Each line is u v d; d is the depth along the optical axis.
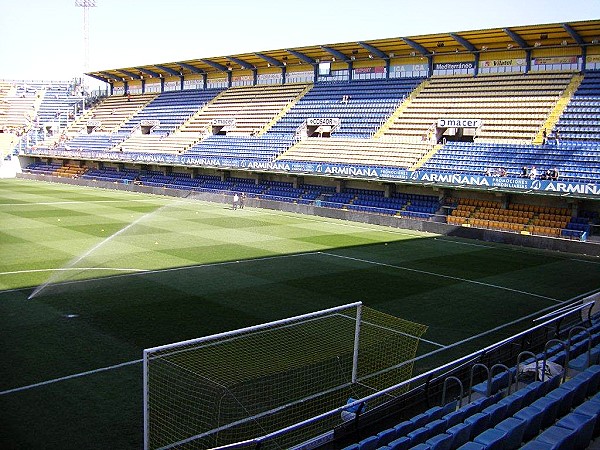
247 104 59.31
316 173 43.59
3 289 18.27
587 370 10.14
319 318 16.39
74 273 20.72
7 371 12.06
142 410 10.57
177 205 43.72
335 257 25.66
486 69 45.94
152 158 55.12
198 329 15.13
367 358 13.52
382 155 44.16
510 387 10.25
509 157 38.03
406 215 38.56
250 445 9.23
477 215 35.94
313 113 52.94
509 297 19.92
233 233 31.41
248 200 44.69
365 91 51.84
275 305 17.66
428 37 44.31
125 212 38.22
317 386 11.87
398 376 12.57
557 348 12.70
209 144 56.12
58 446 9.25
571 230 31.28
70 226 31.17
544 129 38.56
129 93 75.88
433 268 24.19
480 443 7.44
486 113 42.38
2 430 9.66
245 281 20.52
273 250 26.73
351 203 42.44
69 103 79.94
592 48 40.94
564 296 20.36
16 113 78.62
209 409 10.66
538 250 29.75
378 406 10.19
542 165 36.31
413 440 8.12
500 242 31.70
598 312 16.80
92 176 61.59
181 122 62.66
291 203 42.66
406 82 50.06
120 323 15.38
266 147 52.00
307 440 9.71
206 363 12.77
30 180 62.44
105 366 12.50
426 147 42.75
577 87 40.34
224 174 52.78
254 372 12.36
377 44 48.06
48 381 11.66
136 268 21.88
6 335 14.16
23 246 25.28
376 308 17.81
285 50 53.09
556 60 42.50
